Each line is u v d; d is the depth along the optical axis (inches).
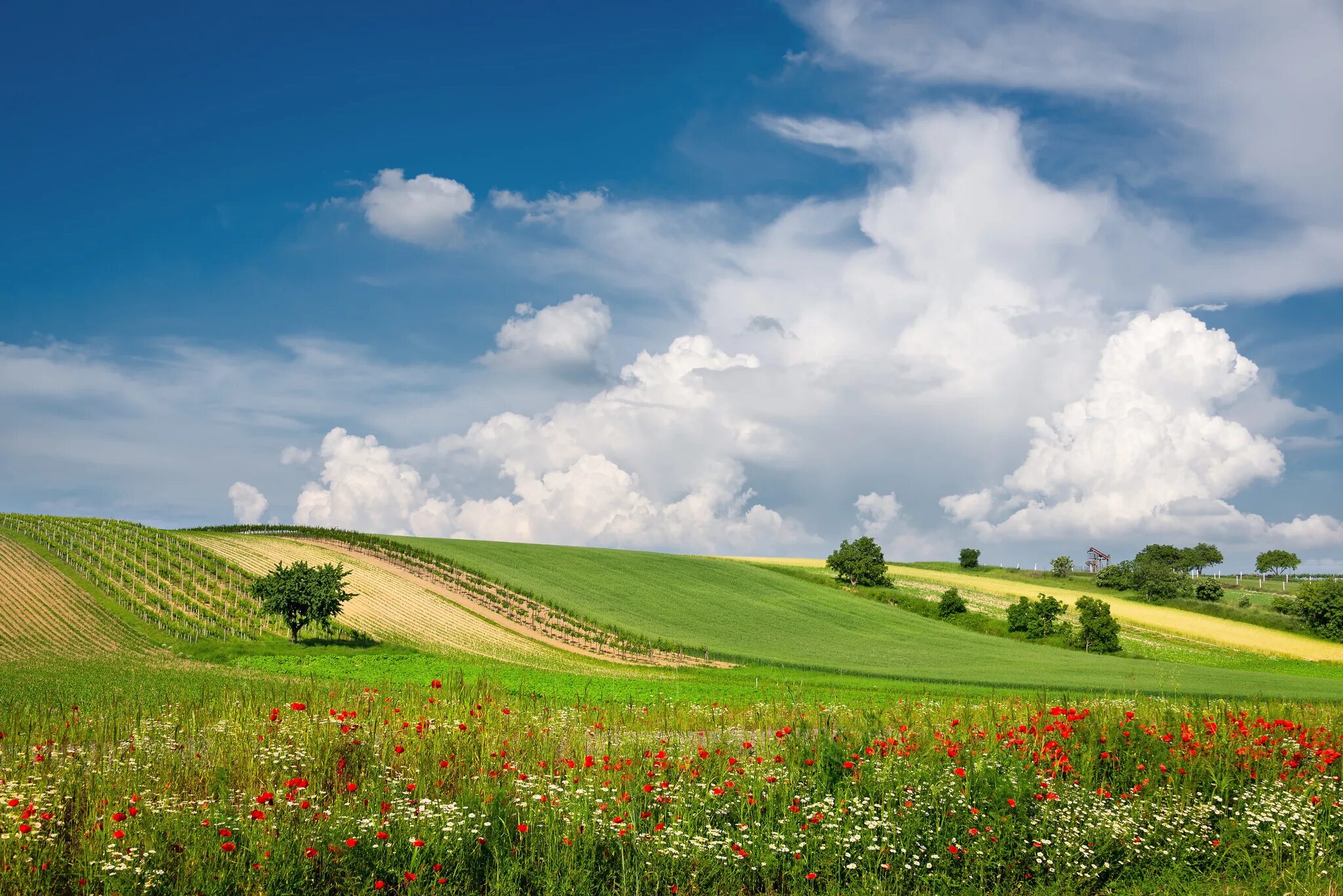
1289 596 4704.7
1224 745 621.9
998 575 5816.9
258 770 508.1
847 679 1995.6
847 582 4542.3
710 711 996.6
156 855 378.0
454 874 383.2
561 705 1087.6
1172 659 3097.9
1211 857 472.7
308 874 374.3
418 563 3346.5
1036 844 446.3
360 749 546.6
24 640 2033.7
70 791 464.8
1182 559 6860.2
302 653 2037.4
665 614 3213.6
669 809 472.7
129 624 2268.7
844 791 488.7
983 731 686.5
